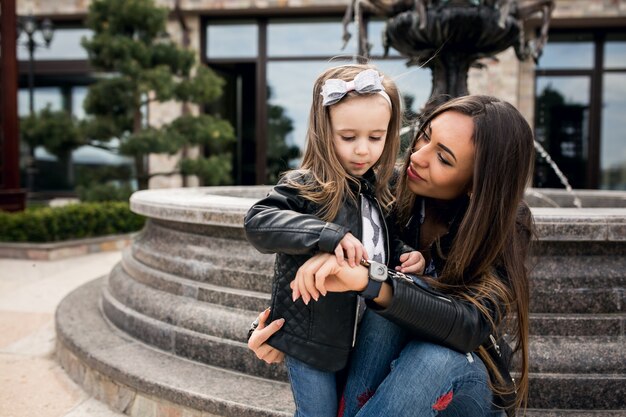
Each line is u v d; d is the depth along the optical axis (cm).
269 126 1315
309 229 137
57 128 895
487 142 151
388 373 159
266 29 1298
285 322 155
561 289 235
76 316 349
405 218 179
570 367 221
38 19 1323
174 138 959
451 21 407
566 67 1217
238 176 1352
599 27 1198
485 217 151
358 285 140
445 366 146
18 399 284
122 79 912
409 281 144
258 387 237
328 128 150
